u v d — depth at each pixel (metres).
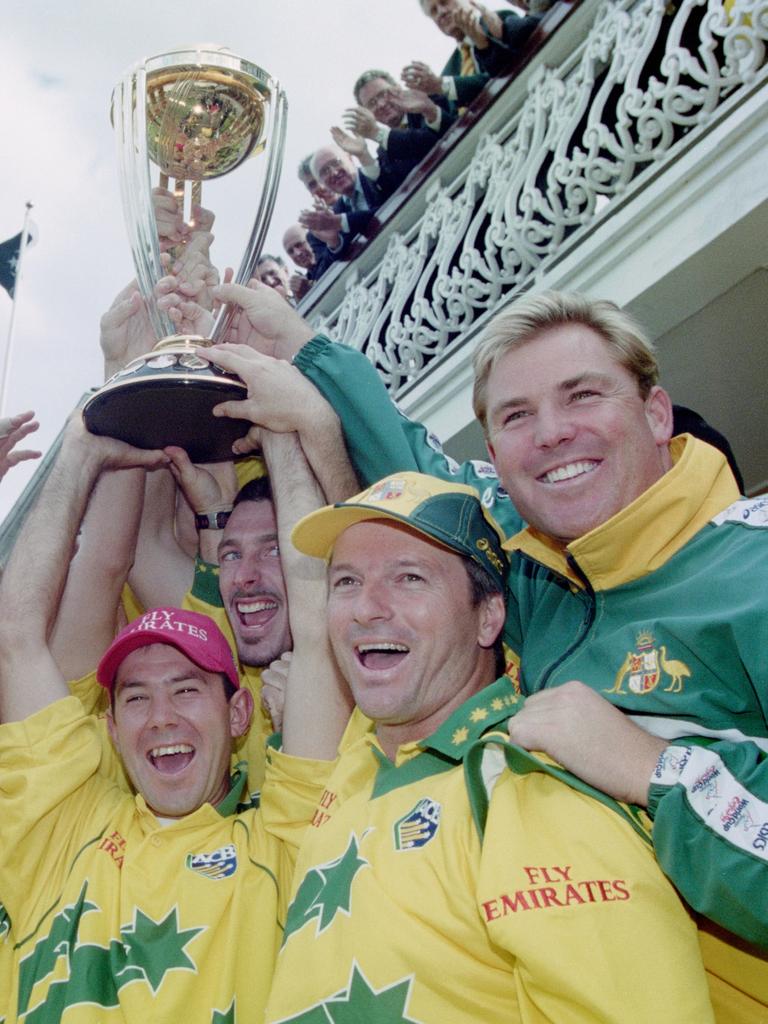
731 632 1.53
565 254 3.96
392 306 4.82
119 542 2.50
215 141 2.66
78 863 1.96
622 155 3.68
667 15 3.74
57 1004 1.77
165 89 2.61
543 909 1.32
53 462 2.47
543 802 1.45
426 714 1.75
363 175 5.34
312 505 2.24
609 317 1.87
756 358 3.85
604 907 1.31
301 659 2.08
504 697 1.68
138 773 2.06
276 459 2.31
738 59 3.33
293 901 1.62
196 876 1.89
